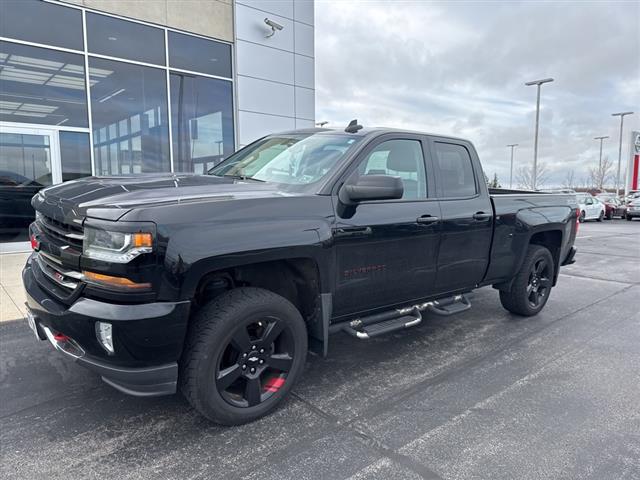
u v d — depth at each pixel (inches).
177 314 96.0
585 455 102.3
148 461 98.3
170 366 99.1
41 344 164.1
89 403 123.5
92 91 370.9
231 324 105.9
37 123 348.5
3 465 96.1
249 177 142.0
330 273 122.2
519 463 99.2
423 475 94.9
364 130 144.6
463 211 160.9
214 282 118.0
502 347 171.3
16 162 342.3
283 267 124.6
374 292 137.0
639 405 126.5
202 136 436.8
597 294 259.9
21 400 124.6
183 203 100.1
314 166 133.6
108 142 382.6
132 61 388.2
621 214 1130.0
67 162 364.2
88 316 92.8
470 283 171.9
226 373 108.1
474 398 129.9
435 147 159.0
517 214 184.1
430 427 113.9
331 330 133.0
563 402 127.9
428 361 157.2
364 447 104.8
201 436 108.3
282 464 98.0
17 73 338.0
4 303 209.8
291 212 114.4
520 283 196.4
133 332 92.3
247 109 457.1
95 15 366.6
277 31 469.1
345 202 125.4
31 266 123.7
